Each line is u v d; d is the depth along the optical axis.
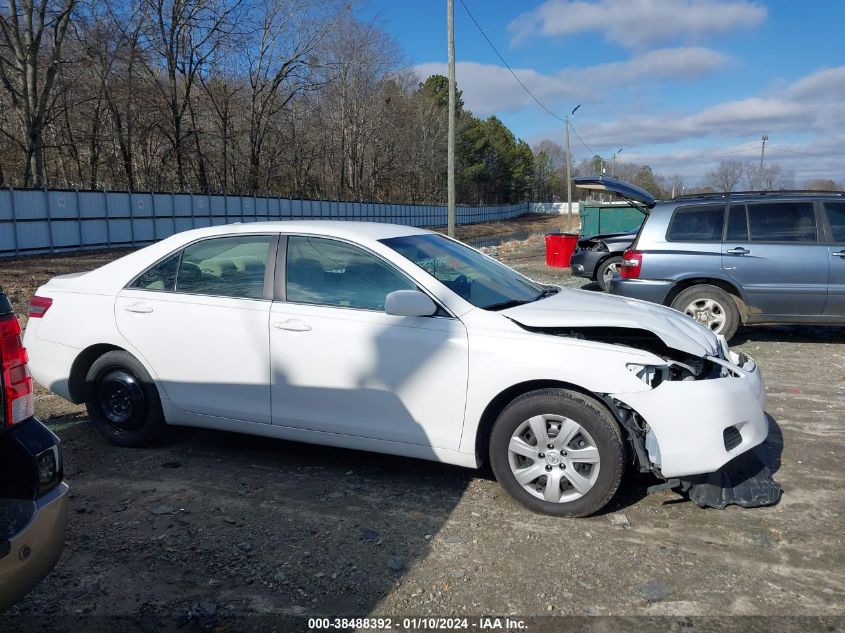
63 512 2.54
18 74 32.28
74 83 33.44
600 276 12.83
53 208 26.44
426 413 3.98
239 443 4.98
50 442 2.55
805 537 3.56
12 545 2.31
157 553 3.42
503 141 96.94
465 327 3.93
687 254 7.87
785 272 7.59
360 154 61.78
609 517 3.79
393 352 4.02
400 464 4.59
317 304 4.27
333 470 4.48
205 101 43.12
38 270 19.50
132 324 4.68
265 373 4.34
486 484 4.25
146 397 4.71
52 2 30.64
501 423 3.85
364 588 3.12
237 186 45.97
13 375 2.52
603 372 3.65
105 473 4.41
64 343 4.88
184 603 3.01
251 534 3.62
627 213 19.97
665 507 3.93
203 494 4.10
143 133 39.44
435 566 3.30
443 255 4.62
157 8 36.50
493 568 3.29
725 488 3.90
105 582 3.16
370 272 4.25
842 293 7.47
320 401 4.21
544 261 21.23
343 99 55.25
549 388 3.80
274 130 47.34
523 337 3.83
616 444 3.65
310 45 43.56
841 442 4.96
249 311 4.38
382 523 3.74
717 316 7.88
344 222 4.76
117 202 30.05
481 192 89.38
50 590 3.10
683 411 3.60
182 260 4.73
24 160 33.22
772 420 5.46
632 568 3.27
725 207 7.90
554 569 3.27
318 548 3.47
